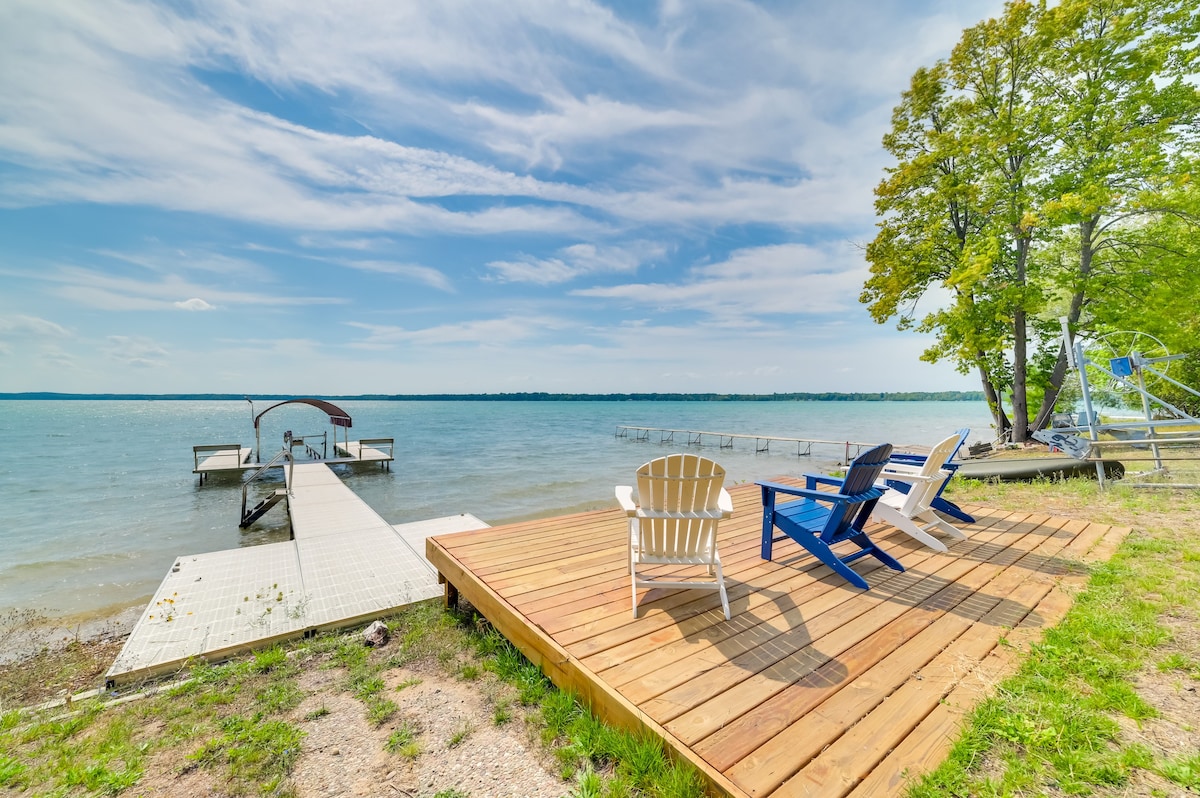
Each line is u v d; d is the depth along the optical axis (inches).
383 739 97.0
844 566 135.7
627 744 79.1
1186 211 420.5
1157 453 304.2
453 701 109.9
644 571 148.1
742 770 66.9
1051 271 522.9
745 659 97.7
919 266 555.8
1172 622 110.7
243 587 202.4
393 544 269.4
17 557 317.7
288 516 429.1
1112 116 456.8
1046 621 113.9
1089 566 149.6
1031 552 164.6
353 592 196.1
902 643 103.8
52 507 474.9
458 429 1656.0
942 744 72.7
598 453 935.7
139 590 259.3
